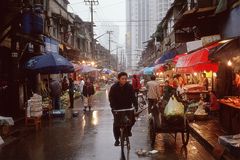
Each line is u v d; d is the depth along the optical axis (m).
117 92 9.64
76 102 33.50
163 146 11.34
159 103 11.45
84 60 52.75
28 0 19.56
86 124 17.23
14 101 19.77
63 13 43.09
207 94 18.89
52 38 34.50
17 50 19.72
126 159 9.59
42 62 19.52
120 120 9.59
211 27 18.36
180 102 11.02
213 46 13.84
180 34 22.30
